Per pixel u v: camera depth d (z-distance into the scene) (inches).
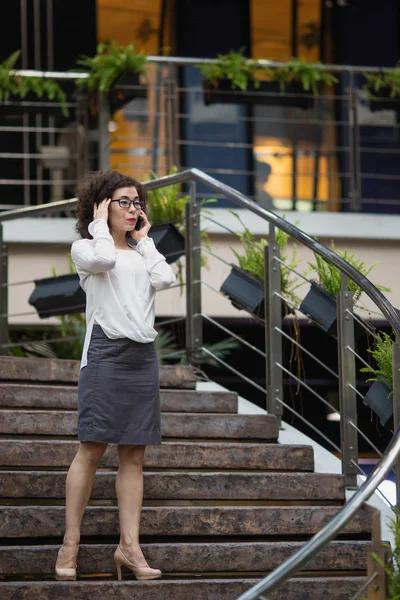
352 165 455.5
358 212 454.3
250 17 537.6
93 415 210.4
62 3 526.3
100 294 215.5
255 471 255.9
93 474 213.2
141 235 225.9
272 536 233.5
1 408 268.8
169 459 251.3
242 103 466.3
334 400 502.6
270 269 284.5
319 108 496.7
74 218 442.3
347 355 256.4
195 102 504.4
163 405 279.7
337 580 211.9
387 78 473.7
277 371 283.6
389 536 235.5
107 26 528.4
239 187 500.7
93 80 445.7
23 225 433.1
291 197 504.4
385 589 174.4
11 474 232.1
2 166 482.6
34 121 478.0
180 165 496.7
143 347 215.3
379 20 540.7
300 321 446.0
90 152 455.8
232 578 216.5
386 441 493.7
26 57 522.3
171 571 217.8
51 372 291.9
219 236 434.6
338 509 235.1
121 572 211.2
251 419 273.6
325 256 259.4
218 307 434.0
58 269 433.4
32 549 212.7
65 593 199.8
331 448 502.0
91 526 223.5
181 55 532.7
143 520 226.1
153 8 532.4
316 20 540.4
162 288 220.2
